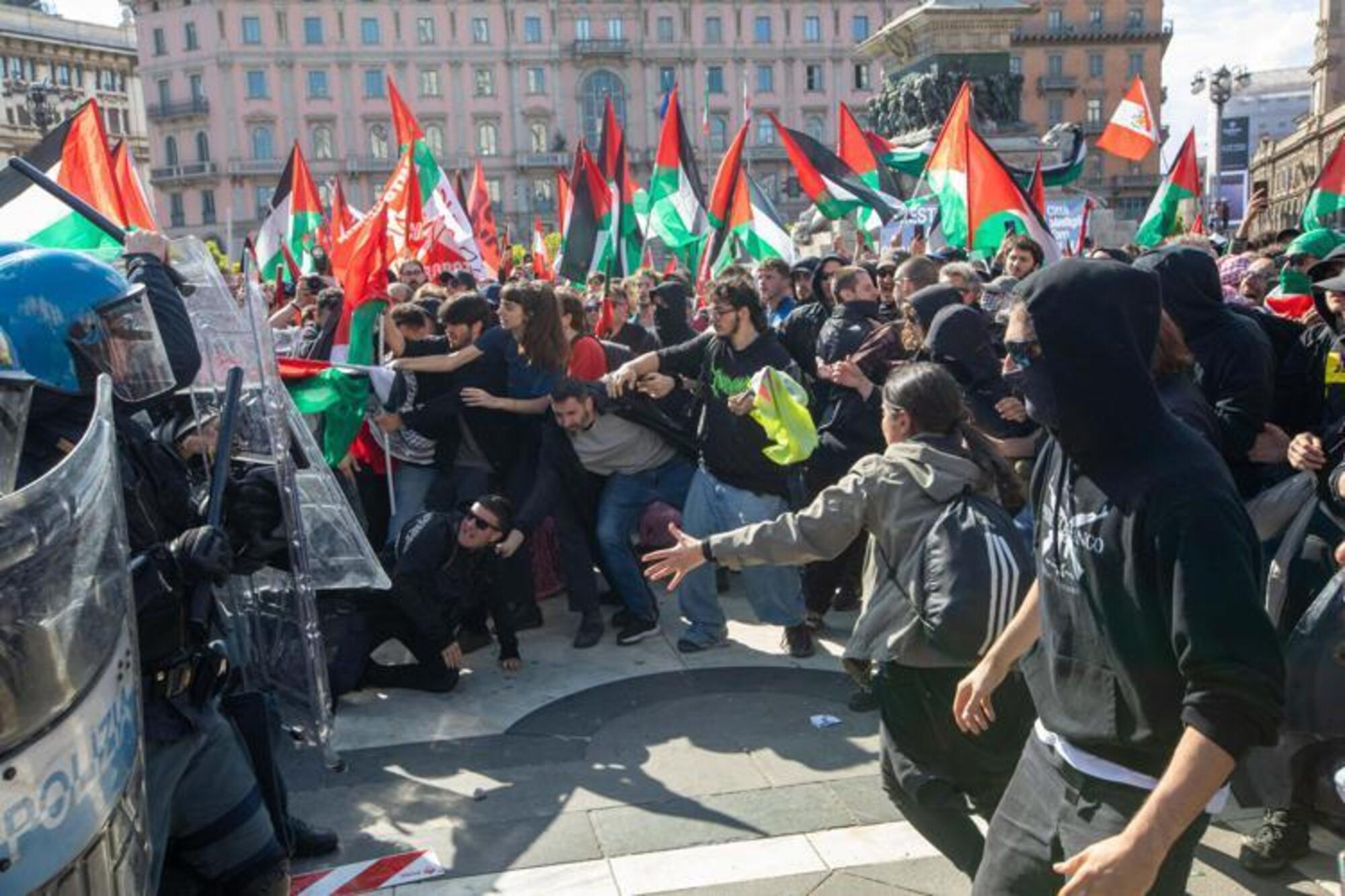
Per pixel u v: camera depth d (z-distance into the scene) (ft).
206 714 8.73
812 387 23.25
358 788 14.28
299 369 19.12
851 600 21.15
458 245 38.34
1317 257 20.75
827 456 19.27
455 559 17.42
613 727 16.11
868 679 11.72
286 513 12.48
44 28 263.70
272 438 12.24
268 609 14.21
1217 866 12.15
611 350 24.80
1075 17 259.19
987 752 10.41
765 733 15.69
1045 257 27.91
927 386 10.88
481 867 12.42
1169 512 6.62
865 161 43.65
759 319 18.06
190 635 8.49
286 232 44.68
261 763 9.49
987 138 62.18
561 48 272.10
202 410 12.79
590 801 13.87
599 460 19.25
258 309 11.95
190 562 8.29
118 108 287.28
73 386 7.93
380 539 22.63
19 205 20.84
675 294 26.81
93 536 5.83
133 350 8.47
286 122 264.93
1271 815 11.94
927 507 10.55
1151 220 42.73
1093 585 7.07
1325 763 10.99
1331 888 11.62
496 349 20.35
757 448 18.12
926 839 10.91
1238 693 6.23
